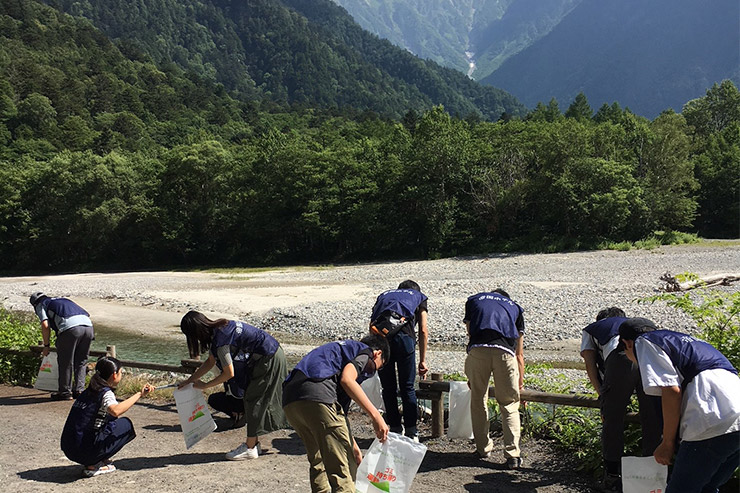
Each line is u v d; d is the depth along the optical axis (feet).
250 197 202.90
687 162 168.45
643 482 14.70
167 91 566.36
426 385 22.88
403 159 191.93
